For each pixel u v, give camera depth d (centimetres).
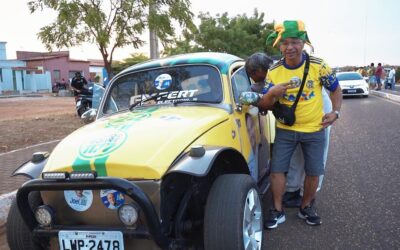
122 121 369
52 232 309
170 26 1097
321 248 380
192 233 333
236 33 2138
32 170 332
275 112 411
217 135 351
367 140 862
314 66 397
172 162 299
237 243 297
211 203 309
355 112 1407
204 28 2095
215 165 362
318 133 411
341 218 447
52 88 4162
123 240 292
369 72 3134
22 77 4038
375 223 427
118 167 295
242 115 416
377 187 540
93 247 299
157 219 280
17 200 303
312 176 421
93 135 342
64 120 1315
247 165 371
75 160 309
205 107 395
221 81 411
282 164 422
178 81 427
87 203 306
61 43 1059
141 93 435
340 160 698
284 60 404
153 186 287
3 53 4041
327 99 469
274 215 428
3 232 470
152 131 329
